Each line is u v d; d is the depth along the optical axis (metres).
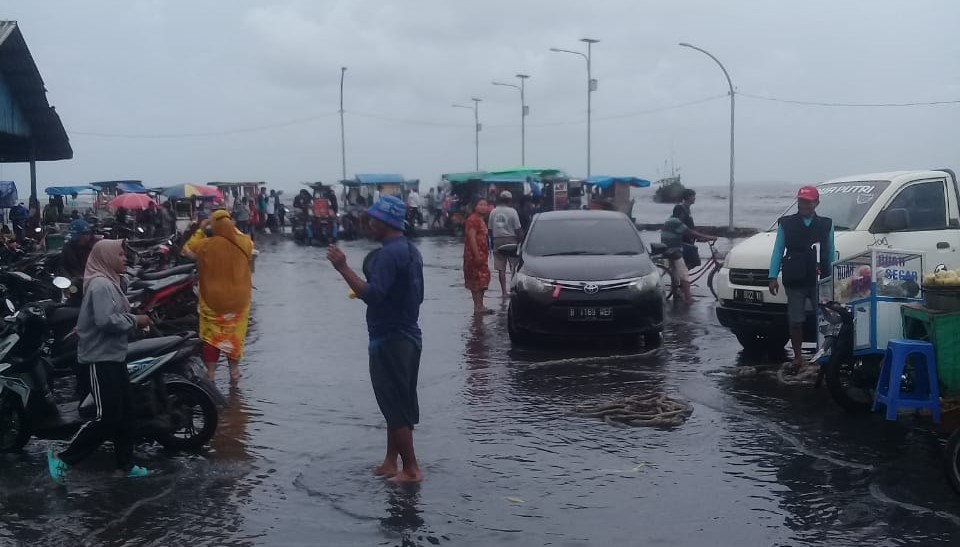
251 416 8.12
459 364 10.33
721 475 6.39
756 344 10.98
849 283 7.86
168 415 6.85
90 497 6.02
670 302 15.52
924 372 6.87
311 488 6.17
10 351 6.81
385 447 7.14
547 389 9.05
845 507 5.73
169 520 5.61
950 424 6.89
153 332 10.28
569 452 6.96
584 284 10.98
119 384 6.37
